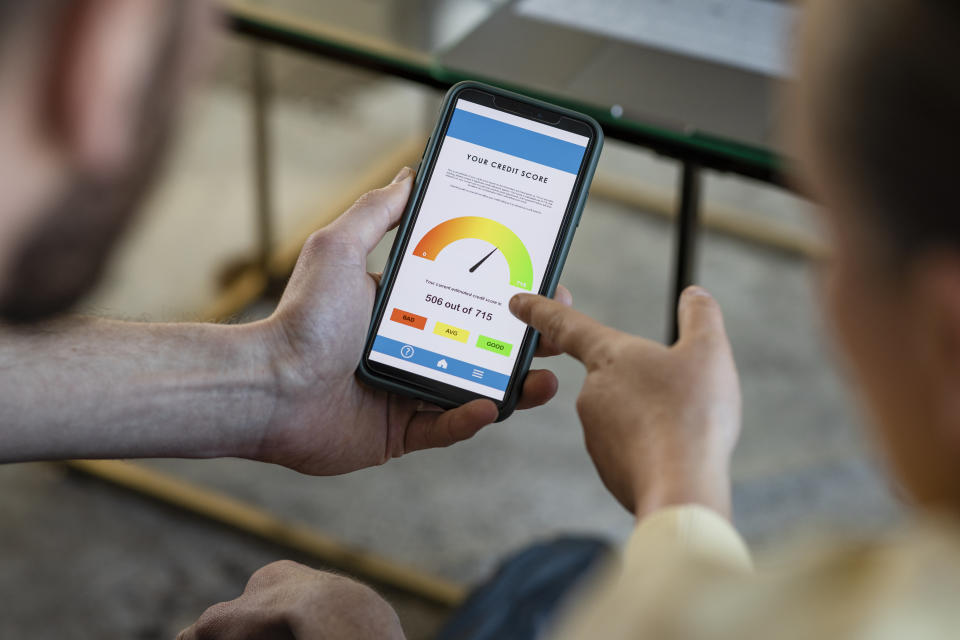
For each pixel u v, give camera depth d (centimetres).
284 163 230
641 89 113
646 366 53
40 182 25
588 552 81
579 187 87
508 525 167
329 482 174
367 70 123
